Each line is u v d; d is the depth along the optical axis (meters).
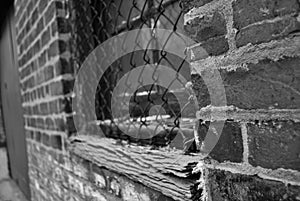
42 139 1.62
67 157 1.23
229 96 0.47
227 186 0.49
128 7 0.97
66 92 1.22
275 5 0.39
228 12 0.46
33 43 1.61
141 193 0.75
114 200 0.88
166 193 0.64
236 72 0.46
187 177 0.57
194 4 0.52
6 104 3.28
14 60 2.42
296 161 0.39
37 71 1.58
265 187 0.43
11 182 3.26
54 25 1.23
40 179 1.76
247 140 0.45
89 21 1.12
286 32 0.39
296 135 0.39
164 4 0.87
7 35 2.63
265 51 0.41
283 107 0.40
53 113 1.36
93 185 1.01
